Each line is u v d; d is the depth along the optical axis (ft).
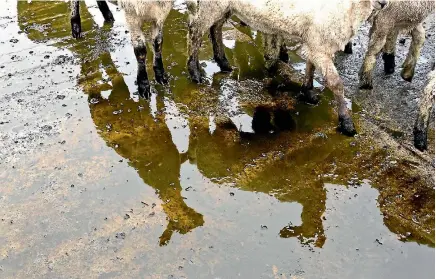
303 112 6.68
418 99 6.76
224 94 7.03
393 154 5.94
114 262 4.85
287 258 4.89
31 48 8.08
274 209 5.37
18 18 9.05
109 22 8.87
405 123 6.39
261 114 6.66
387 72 7.28
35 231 5.15
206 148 6.15
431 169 5.73
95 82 7.26
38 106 6.76
